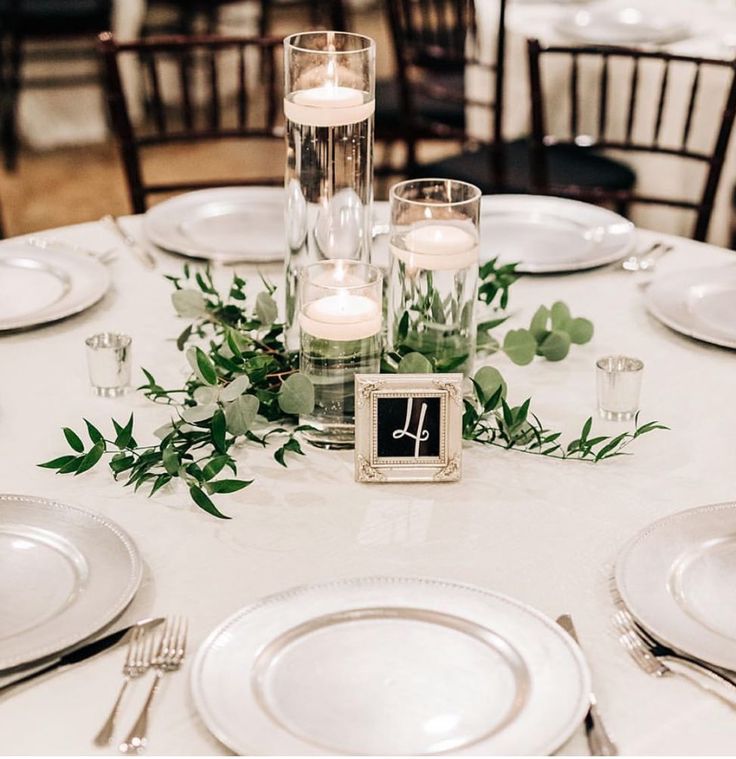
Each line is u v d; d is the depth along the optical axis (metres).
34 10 4.34
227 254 1.80
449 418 1.24
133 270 1.80
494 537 1.17
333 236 1.39
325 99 1.33
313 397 1.26
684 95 3.00
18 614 1.04
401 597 1.04
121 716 0.94
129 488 1.25
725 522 1.16
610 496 1.24
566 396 1.45
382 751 0.89
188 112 2.46
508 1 3.39
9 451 1.32
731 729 0.94
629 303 1.71
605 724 0.94
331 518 1.20
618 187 3.11
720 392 1.47
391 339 1.40
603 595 1.09
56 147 4.75
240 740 0.88
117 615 1.02
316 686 0.95
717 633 1.02
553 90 3.26
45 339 1.58
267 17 4.56
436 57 3.21
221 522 1.19
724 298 1.67
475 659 0.98
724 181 2.99
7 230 4.03
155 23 4.82
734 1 3.50
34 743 0.91
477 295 1.37
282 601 1.03
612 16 3.32
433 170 3.23
